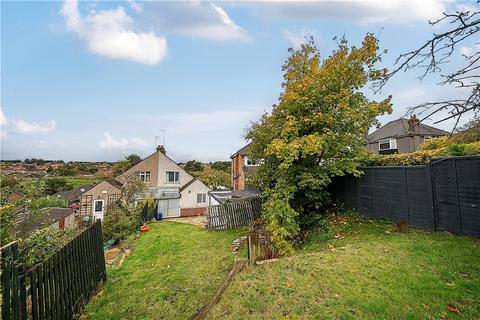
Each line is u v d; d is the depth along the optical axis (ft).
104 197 96.27
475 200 19.81
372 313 12.03
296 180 30.45
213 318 12.89
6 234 18.90
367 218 30.37
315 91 30.45
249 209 50.24
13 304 10.73
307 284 15.06
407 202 25.62
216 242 35.73
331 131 29.89
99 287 21.02
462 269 15.08
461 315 11.50
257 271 17.90
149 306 17.47
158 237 42.16
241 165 97.71
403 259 17.12
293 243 27.48
